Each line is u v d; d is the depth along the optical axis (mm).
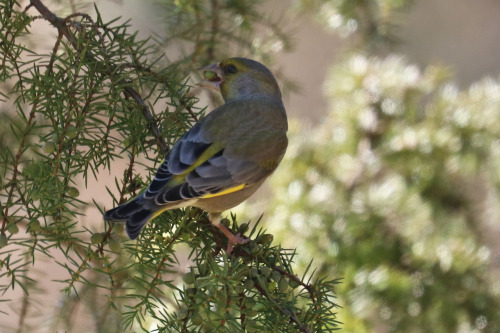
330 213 11391
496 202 11594
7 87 9906
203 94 11750
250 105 8969
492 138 11500
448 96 11977
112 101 6926
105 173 17594
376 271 10805
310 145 12188
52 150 6734
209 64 9852
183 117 7832
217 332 6133
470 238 11453
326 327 6555
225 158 8250
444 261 11156
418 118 12023
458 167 11539
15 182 6629
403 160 11727
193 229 7391
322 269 11016
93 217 16625
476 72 23203
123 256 8758
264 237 7062
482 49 23438
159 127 7520
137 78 7086
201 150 8102
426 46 23453
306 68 22219
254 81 9508
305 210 11438
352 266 10945
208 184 7617
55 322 9367
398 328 10922
